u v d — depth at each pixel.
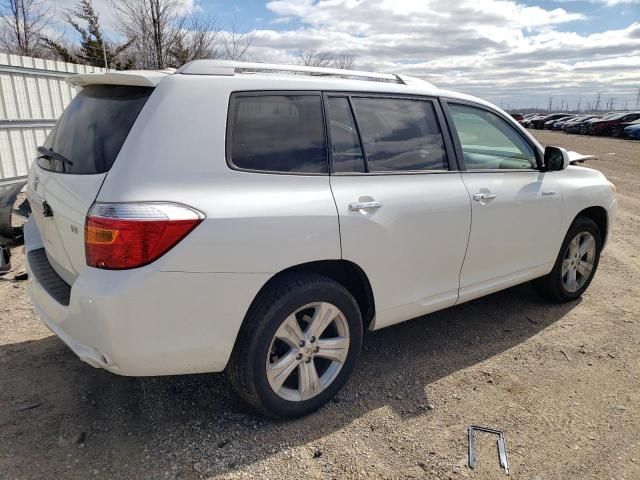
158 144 2.31
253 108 2.61
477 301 4.62
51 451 2.52
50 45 20.22
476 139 3.66
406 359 3.55
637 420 2.92
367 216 2.83
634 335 3.99
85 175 2.41
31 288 2.89
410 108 3.28
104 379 3.16
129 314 2.20
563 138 33.50
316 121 2.81
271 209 2.49
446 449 2.64
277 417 2.76
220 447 2.59
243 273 2.41
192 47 18.78
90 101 2.80
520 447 2.67
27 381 3.10
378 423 2.83
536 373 3.40
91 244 2.22
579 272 4.63
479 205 3.45
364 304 3.10
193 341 2.37
